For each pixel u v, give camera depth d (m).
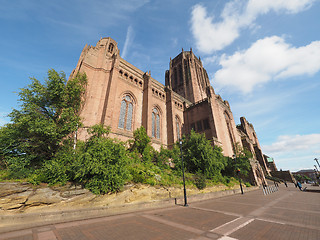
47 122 12.49
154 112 35.28
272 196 18.94
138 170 14.56
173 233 6.23
